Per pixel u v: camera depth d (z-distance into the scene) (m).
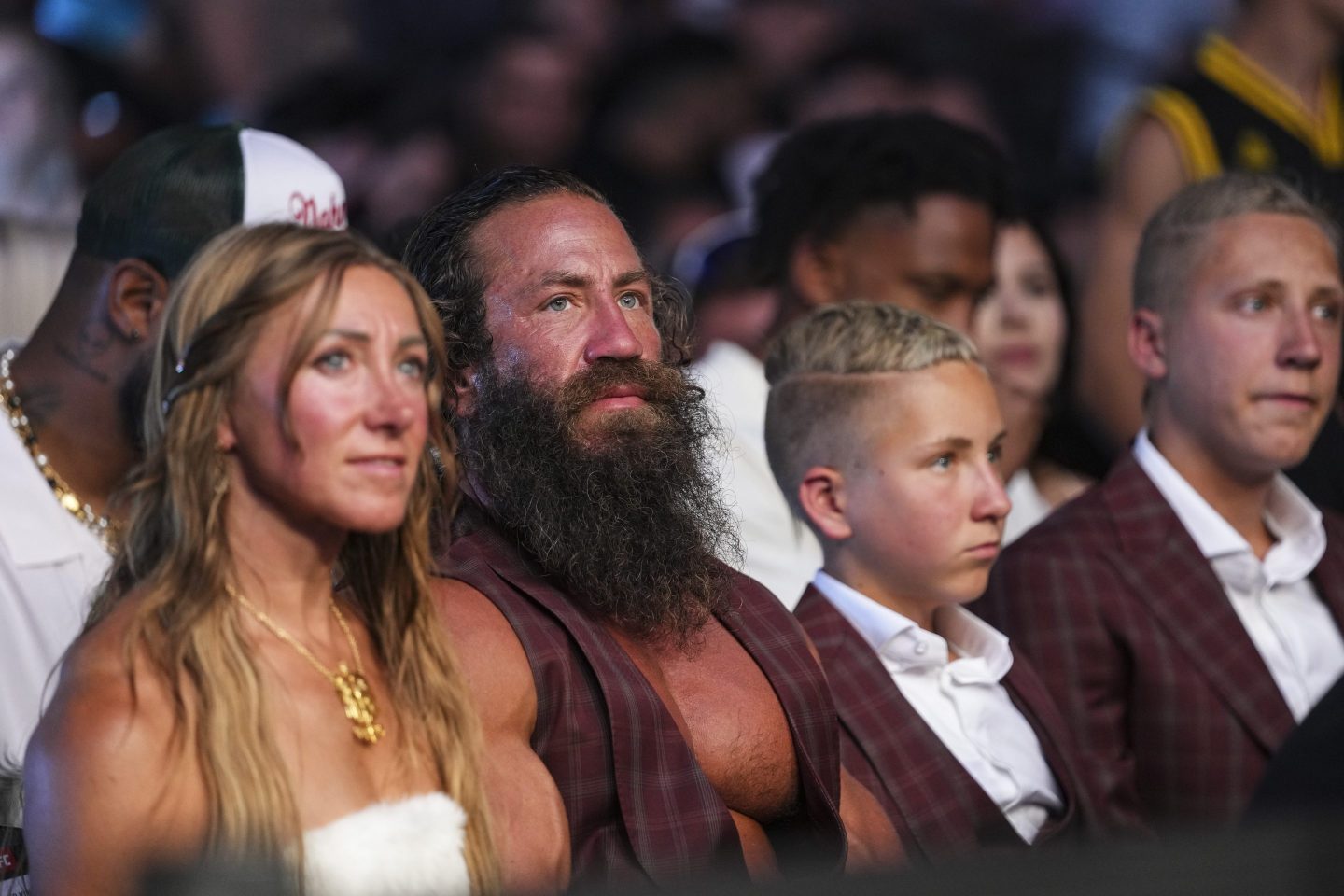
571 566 5.87
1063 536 8.09
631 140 14.91
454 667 5.03
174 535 4.51
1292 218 8.18
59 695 4.37
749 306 10.48
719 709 6.08
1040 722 7.37
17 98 11.33
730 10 15.80
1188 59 13.92
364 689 4.75
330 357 4.52
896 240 9.44
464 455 6.12
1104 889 2.10
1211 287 8.11
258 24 13.84
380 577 5.01
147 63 12.66
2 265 9.12
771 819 6.20
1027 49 16.14
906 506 7.10
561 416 5.93
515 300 6.06
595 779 5.59
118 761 4.22
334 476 4.48
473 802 4.85
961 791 6.84
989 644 7.37
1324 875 2.14
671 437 6.05
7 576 6.66
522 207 6.21
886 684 7.00
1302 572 8.30
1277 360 8.00
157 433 4.65
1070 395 11.77
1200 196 8.37
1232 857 2.13
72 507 6.88
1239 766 7.66
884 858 6.39
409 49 14.64
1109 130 14.20
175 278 6.97
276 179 7.27
